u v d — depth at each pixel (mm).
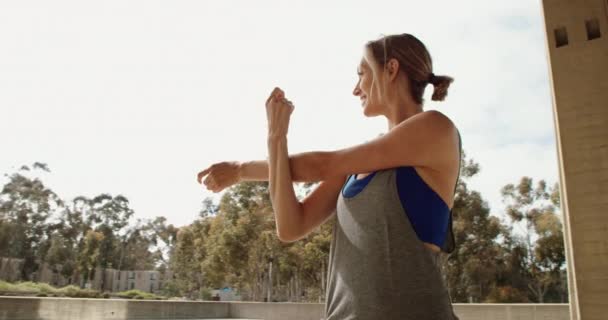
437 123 870
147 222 44500
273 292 23672
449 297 792
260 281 22734
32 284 30438
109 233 42562
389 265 765
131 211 44156
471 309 10914
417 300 743
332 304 833
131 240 43531
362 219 817
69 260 40781
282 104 973
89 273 41094
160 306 15055
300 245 21078
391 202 799
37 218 40312
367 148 854
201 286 32188
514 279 19516
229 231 21438
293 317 15125
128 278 42250
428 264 771
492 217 19938
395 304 741
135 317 14531
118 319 14219
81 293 29281
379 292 752
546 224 19516
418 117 874
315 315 14859
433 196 820
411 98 996
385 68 1009
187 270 32938
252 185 22094
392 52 1008
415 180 823
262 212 21703
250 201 22062
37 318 13367
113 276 41875
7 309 12992
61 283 40219
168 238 44156
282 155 933
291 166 942
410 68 997
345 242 840
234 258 21328
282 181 919
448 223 874
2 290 28219
